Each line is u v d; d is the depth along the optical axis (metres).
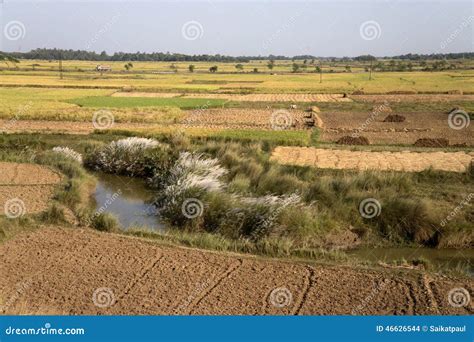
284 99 66.81
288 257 13.86
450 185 20.34
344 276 12.34
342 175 21.69
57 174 22.33
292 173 21.42
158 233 15.31
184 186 18.14
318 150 28.44
